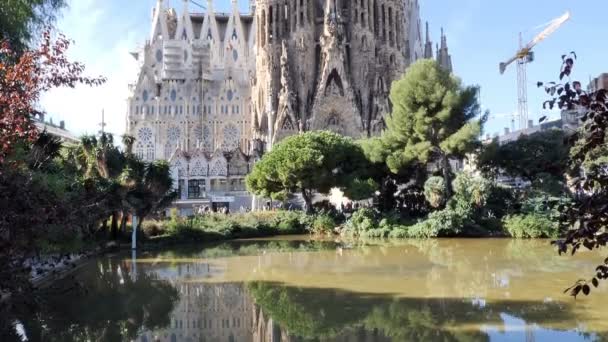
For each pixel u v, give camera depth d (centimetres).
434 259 3859
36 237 1445
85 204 1783
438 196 6081
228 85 13800
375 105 11688
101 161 4734
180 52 13962
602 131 812
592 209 822
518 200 5897
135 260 4109
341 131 11562
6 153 1516
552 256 3853
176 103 13712
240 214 6919
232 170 10850
